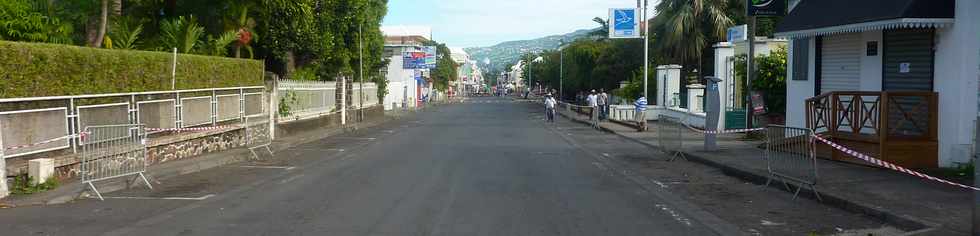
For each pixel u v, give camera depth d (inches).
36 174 440.1
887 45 596.4
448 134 1121.4
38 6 667.4
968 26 524.7
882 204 391.2
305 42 1111.0
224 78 788.6
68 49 504.7
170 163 606.5
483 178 541.0
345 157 725.9
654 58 1813.5
